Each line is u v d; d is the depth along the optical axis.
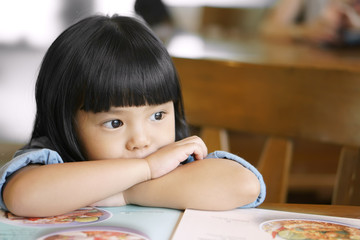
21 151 0.84
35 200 0.67
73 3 4.57
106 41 0.79
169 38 2.58
